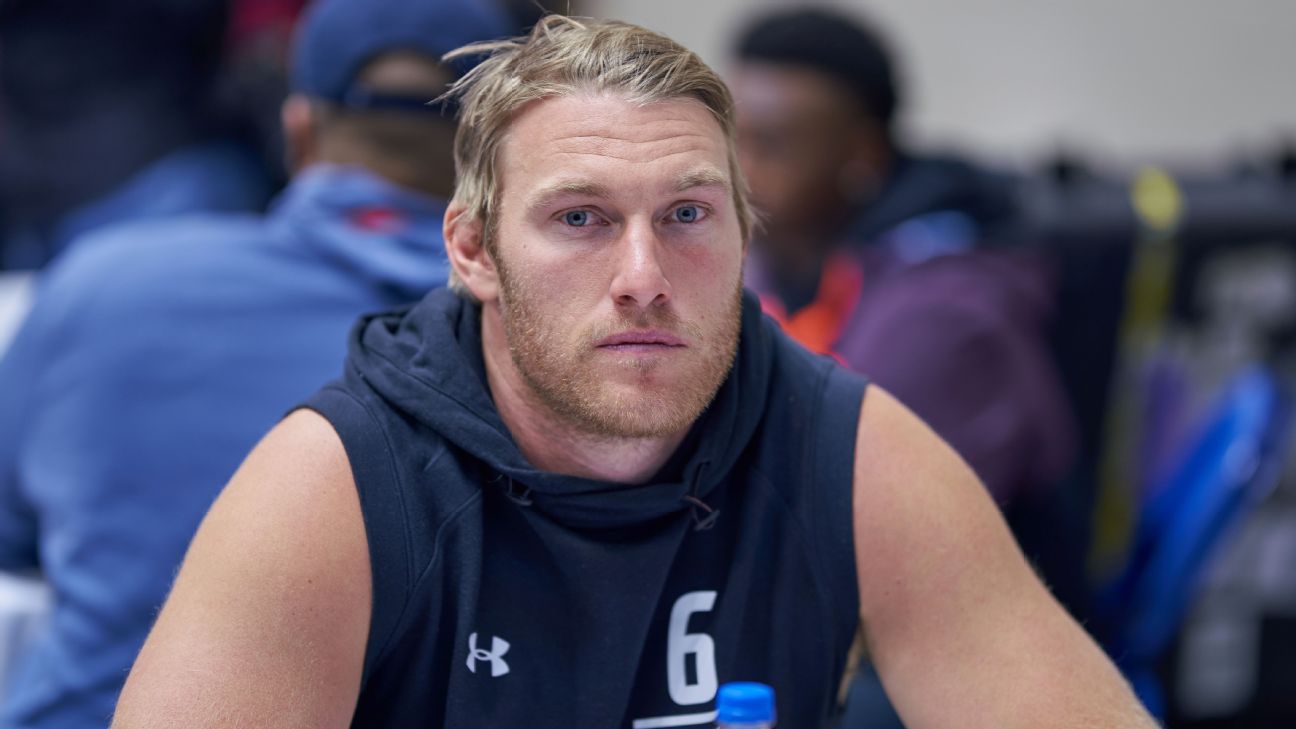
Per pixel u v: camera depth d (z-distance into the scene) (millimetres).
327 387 2545
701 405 2367
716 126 2402
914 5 8531
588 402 2322
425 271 3748
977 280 4805
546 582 2484
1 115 5770
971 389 4590
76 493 3557
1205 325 5340
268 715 2256
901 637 2574
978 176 5355
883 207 5227
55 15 5512
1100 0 8219
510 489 2443
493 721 2469
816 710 2639
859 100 5316
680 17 8852
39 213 5664
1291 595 5465
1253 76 7988
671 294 2314
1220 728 5559
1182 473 5078
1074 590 4812
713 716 2566
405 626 2416
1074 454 4961
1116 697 2469
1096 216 5223
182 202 5520
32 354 3703
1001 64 8422
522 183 2357
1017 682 2471
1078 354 5238
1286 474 5391
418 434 2453
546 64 2377
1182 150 8102
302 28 4098
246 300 3672
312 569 2324
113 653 3465
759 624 2592
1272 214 5301
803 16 5352
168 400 3588
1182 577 4926
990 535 2590
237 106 5695
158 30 5531
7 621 3668
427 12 3771
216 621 2277
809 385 2645
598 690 2494
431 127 3789
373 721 2529
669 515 2504
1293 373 5383
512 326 2391
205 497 3564
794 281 5574
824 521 2568
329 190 3789
